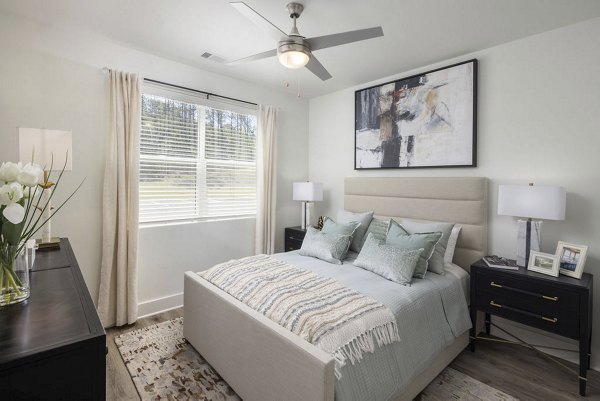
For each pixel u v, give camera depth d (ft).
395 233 8.98
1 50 7.63
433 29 8.14
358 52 9.56
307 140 14.94
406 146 11.07
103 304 9.01
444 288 7.55
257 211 12.67
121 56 9.35
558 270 7.18
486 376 7.18
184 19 7.82
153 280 10.30
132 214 9.39
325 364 4.22
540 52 8.34
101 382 2.93
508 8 7.13
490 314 8.71
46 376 2.66
